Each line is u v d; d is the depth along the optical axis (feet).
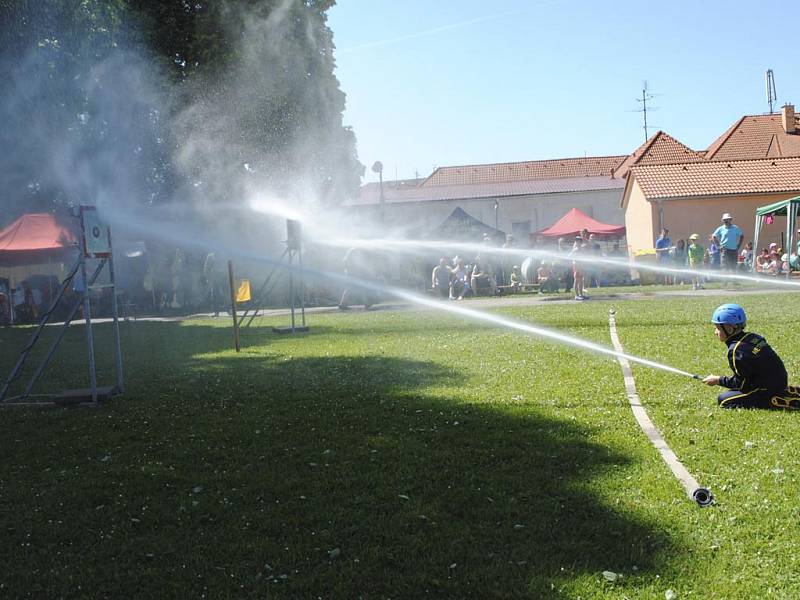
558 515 15.97
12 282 106.52
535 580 13.12
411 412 26.30
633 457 19.52
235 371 38.81
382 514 16.49
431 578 13.46
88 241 31.27
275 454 21.77
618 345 39.83
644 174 130.21
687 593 12.49
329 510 16.90
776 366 24.44
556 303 73.72
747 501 16.10
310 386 32.83
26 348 32.89
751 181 123.03
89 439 24.88
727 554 13.78
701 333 43.52
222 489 18.80
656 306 62.69
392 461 20.29
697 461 18.97
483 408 26.17
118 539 16.06
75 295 93.76
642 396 26.89
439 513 16.37
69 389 36.09
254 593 13.28
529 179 201.57
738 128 179.42
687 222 122.52
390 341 49.14
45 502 18.63
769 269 96.78
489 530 15.33
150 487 19.22
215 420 26.68
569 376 31.83
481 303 80.64
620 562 13.70
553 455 19.99
